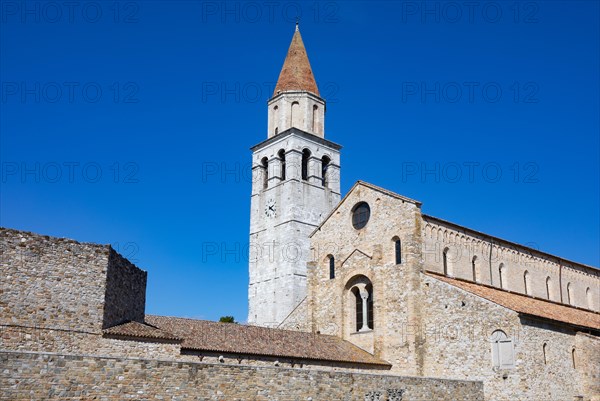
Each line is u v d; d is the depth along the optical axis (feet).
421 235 179.01
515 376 148.36
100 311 118.62
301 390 120.47
